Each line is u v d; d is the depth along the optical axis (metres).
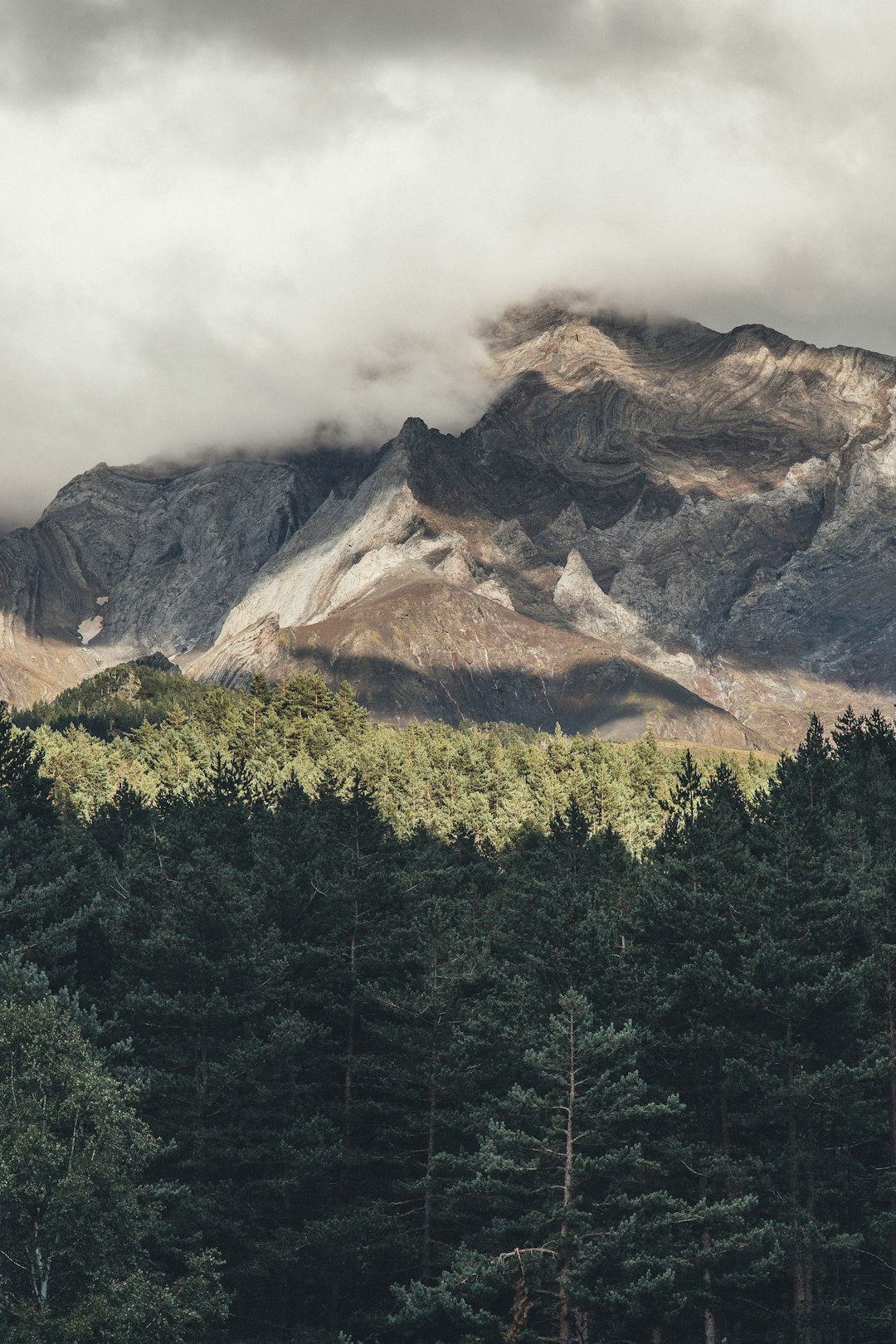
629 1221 102.31
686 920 118.94
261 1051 114.50
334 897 132.75
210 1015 116.25
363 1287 125.12
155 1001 115.25
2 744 153.50
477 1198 112.50
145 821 177.62
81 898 131.50
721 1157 109.12
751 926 122.31
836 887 119.88
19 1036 85.69
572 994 107.38
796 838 122.31
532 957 122.56
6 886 117.81
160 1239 95.06
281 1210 120.38
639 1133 109.06
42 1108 83.62
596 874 150.00
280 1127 119.75
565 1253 103.62
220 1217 113.56
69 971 117.00
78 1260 80.94
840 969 114.62
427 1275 116.31
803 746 166.88
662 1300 101.38
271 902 134.50
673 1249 105.38
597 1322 111.31
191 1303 92.19
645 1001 116.62
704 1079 117.50
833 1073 108.06
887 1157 121.94
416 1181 118.62
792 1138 112.25
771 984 113.44
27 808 147.25
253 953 121.50
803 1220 107.50
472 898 161.75
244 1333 121.50
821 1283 117.25
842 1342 117.25
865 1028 117.50
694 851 131.38
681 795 168.25
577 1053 106.88
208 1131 113.19
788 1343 110.12
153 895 128.25
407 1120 120.75
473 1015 120.44
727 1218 103.81
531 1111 108.38
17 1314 78.00
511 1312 103.06
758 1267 103.12
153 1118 115.38
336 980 128.75
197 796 177.38
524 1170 105.81
